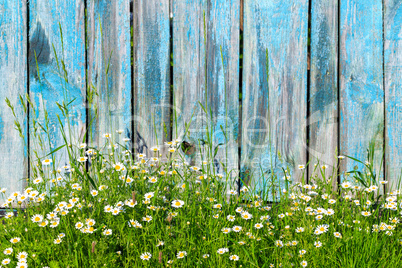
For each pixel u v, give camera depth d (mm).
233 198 2322
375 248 1769
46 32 2486
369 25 2461
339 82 2494
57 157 2535
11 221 1933
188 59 2502
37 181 2041
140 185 2105
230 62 2488
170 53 2502
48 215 1815
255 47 2486
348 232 1858
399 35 2467
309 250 1767
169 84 2518
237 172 2551
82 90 2523
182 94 2523
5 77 2494
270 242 1896
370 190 2078
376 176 2527
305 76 2490
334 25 2465
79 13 2484
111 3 2473
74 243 1716
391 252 1831
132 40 2494
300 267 1703
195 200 2145
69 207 1868
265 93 2512
